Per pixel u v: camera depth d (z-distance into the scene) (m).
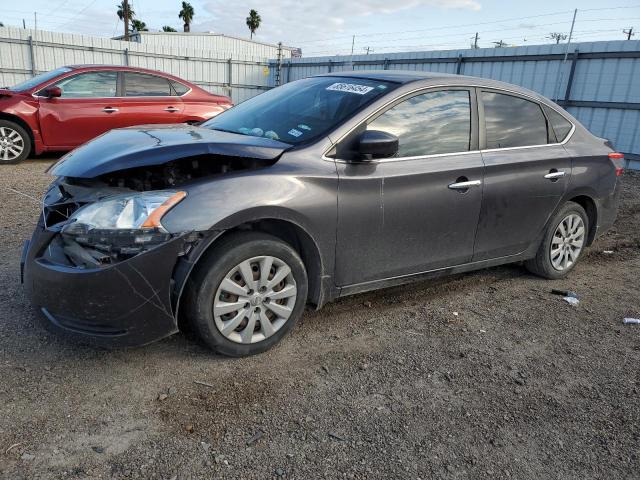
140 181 3.00
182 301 2.92
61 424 2.45
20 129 8.82
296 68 21.03
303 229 3.09
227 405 2.67
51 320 2.83
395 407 2.75
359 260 3.41
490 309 4.07
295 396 2.79
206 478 2.18
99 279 2.62
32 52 16.89
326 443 2.44
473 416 2.72
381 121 3.45
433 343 3.46
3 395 2.62
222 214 2.79
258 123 3.74
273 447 2.39
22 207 6.20
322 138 3.26
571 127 4.64
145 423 2.50
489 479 2.29
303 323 3.63
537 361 3.33
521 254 4.39
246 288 2.99
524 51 13.08
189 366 2.99
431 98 3.72
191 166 3.09
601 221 4.91
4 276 4.08
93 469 2.19
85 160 2.93
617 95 11.55
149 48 19.08
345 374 3.03
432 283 4.54
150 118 9.48
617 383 3.12
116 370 2.91
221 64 20.83
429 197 3.59
